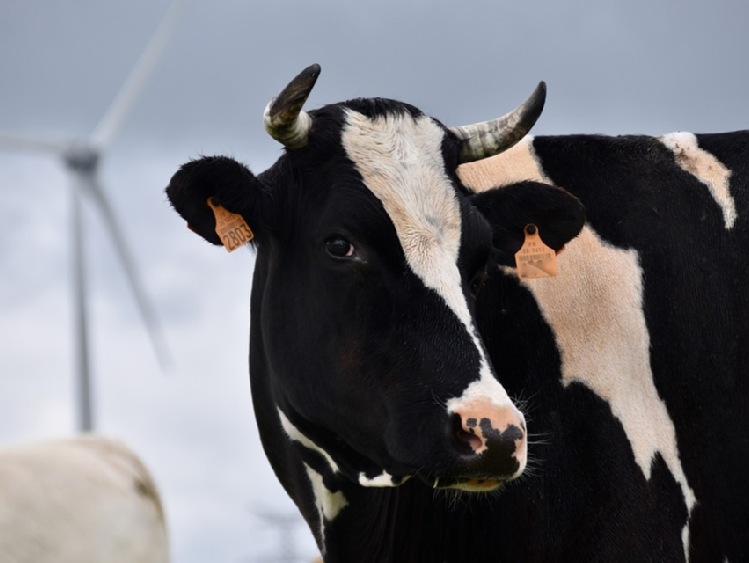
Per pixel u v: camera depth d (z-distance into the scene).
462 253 11.30
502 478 10.51
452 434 10.56
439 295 11.05
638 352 12.25
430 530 12.40
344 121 11.79
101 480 11.23
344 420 11.48
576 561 12.02
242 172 11.65
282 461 12.96
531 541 12.09
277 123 11.57
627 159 12.92
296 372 11.80
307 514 12.88
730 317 12.29
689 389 12.19
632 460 12.07
